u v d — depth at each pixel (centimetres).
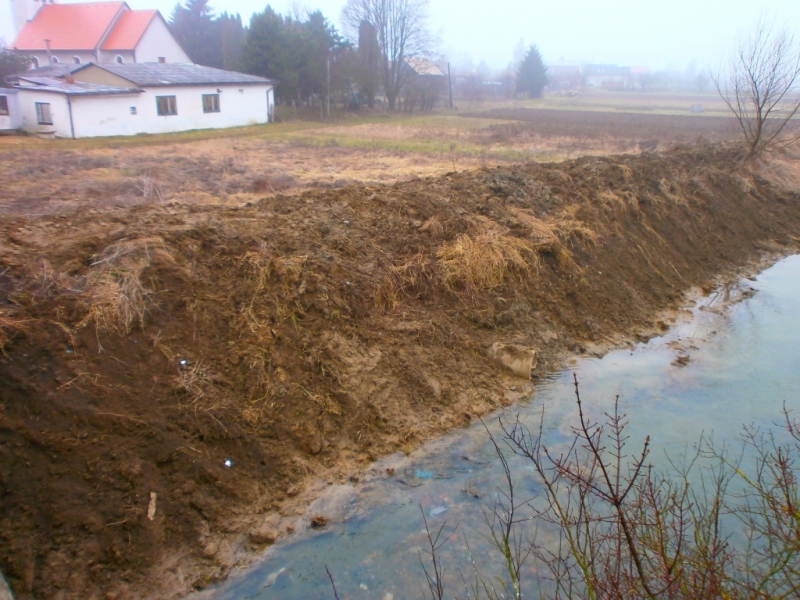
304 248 801
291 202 953
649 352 896
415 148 2345
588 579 343
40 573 452
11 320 563
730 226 1420
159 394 584
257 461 582
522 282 926
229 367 635
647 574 371
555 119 4156
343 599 466
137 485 517
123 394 567
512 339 844
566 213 1111
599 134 2984
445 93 6681
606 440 666
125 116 2695
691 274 1202
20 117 2552
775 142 2075
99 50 4134
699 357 883
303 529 539
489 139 2720
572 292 958
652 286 1092
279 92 3969
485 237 945
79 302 604
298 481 584
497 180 1187
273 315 693
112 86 2755
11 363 536
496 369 794
